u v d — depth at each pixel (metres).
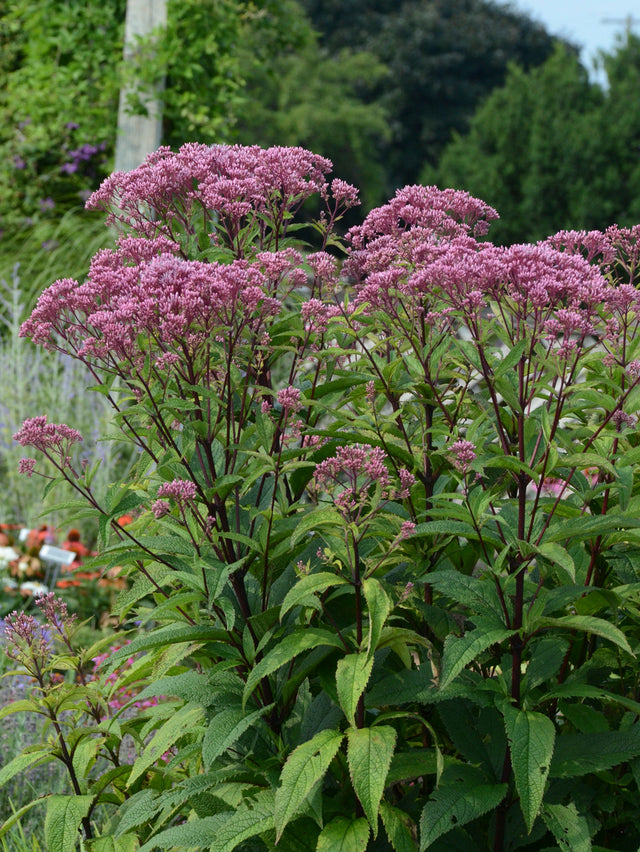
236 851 2.75
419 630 2.98
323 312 2.91
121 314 2.58
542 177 24.31
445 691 2.50
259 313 2.80
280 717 2.77
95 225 10.27
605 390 2.98
